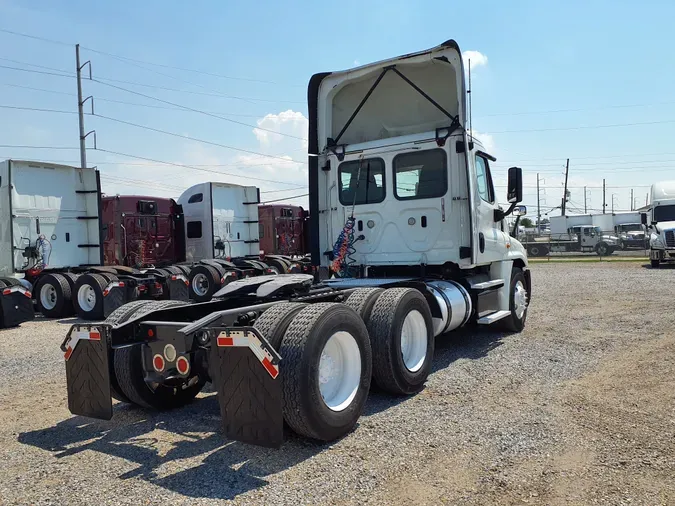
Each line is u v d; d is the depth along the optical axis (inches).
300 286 209.5
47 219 502.6
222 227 682.8
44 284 491.2
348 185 301.0
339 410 165.6
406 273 295.0
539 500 125.0
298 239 845.8
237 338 147.3
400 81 301.1
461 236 271.4
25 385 245.8
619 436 162.1
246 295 210.8
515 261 355.9
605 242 1510.8
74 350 178.4
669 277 710.5
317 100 307.3
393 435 168.9
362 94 309.1
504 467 143.3
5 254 483.8
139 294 493.0
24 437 177.6
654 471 137.9
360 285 243.8
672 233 903.7
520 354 278.7
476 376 237.9
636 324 355.6
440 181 276.4
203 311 209.9
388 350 199.8
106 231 611.8
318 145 307.6
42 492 135.5
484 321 285.7
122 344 177.9
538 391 211.8
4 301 422.3
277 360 143.4
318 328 158.7
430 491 131.0
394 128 308.3
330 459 151.4
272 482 137.6
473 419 181.6
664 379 223.1
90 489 136.5
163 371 178.1
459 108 266.2
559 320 384.8
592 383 220.8
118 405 213.6
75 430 183.8
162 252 646.5
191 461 153.3
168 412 202.8
